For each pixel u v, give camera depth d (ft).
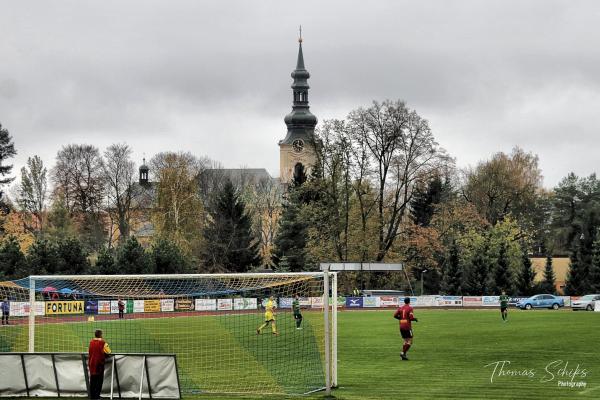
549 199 596.70
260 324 264.52
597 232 506.89
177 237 490.08
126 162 618.44
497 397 113.80
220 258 479.82
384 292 426.51
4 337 219.82
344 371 145.28
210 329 247.70
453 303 423.64
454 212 490.49
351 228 440.86
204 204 609.42
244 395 120.47
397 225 435.94
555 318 293.84
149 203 638.53
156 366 113.39
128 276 138.72
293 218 478.18
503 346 183.52
